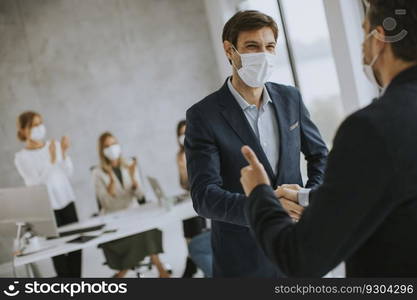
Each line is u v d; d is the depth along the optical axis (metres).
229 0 5.59
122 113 5.89
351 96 3.07
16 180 5.54
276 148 1.49
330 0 3.05
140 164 5.96
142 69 5.93
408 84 0.72
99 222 3.78
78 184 5.77
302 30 4.07
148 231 3.63
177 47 6.03
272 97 1.49
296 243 0.71
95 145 5.82
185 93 6.08
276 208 0.80
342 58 3.07
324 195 0.69
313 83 4.06
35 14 5.58
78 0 5.71
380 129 0.66
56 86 5.67
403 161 0.66
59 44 5.66
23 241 3.30
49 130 5.68
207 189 1.33
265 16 1.40
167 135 6.05
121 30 5.86
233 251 1.49
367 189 0.66
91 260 4.93
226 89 1.47
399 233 0.69
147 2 5.92
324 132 4.02
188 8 6.05
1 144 5.49
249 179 0.86
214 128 1.41
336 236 0.68
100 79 5.81
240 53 1.40
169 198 4.00
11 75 5.52
